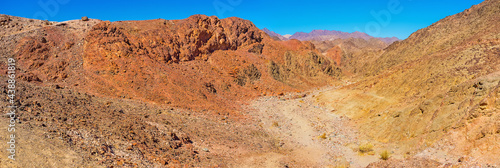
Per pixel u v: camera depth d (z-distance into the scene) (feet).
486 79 70.28
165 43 171.83
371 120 104.53
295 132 107.34
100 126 67.77
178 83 141.59
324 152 84.33
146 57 150.71
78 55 139.44
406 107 98.53
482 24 178.91
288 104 153.07
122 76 129.70
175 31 185.88
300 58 253.03
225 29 222.89
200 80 160.35
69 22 174.70
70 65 131.64
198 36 191.93
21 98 68.69
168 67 156.66
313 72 245.45
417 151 68.23
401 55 251.60
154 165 59.41
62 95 84.33
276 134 104.99
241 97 164.96
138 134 70.49
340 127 108.78
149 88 128.26
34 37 142.10
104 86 120.88
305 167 72.49
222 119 113.50
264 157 77.66
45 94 78.38
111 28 150.71
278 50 247.91
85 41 143.54
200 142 81.76
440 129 69.00
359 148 81.97
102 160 53.26
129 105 101.65
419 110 84.89
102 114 77.82
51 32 151.74
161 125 84.07
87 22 177.78
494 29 142.51
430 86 105.81
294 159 78.28
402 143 77.30
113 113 82.58
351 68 344.28
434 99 82.84
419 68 126.82
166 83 136.56
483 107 60.80
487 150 52.16
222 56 202.39
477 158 51.52
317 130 108.06
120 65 135.64
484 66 95.50
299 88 209.26
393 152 74.13
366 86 148.25
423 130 75.05
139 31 167.12
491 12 184.44
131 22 177.58
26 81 107.04
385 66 260.83
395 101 115.14
